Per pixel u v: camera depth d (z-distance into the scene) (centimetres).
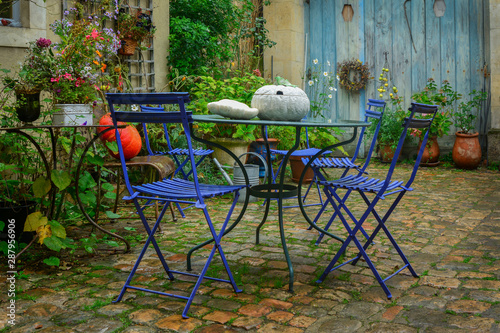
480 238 379
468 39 812
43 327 230
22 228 345
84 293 272
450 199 534
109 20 570
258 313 246
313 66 932
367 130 850
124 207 486
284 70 894
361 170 372
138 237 383
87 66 355
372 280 291
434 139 781
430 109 277
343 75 901
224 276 299
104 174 484
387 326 229
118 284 286
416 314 242
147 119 249
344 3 897
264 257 337
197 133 627
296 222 437
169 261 329
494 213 465
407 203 516
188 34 655
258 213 474
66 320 238
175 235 394
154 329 228
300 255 341
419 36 848
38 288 279
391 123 802
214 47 706
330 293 271
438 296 265
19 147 370
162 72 662
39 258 330
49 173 331
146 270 311
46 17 489
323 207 410
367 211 279
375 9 876
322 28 920
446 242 369
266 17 900
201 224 430
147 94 243
